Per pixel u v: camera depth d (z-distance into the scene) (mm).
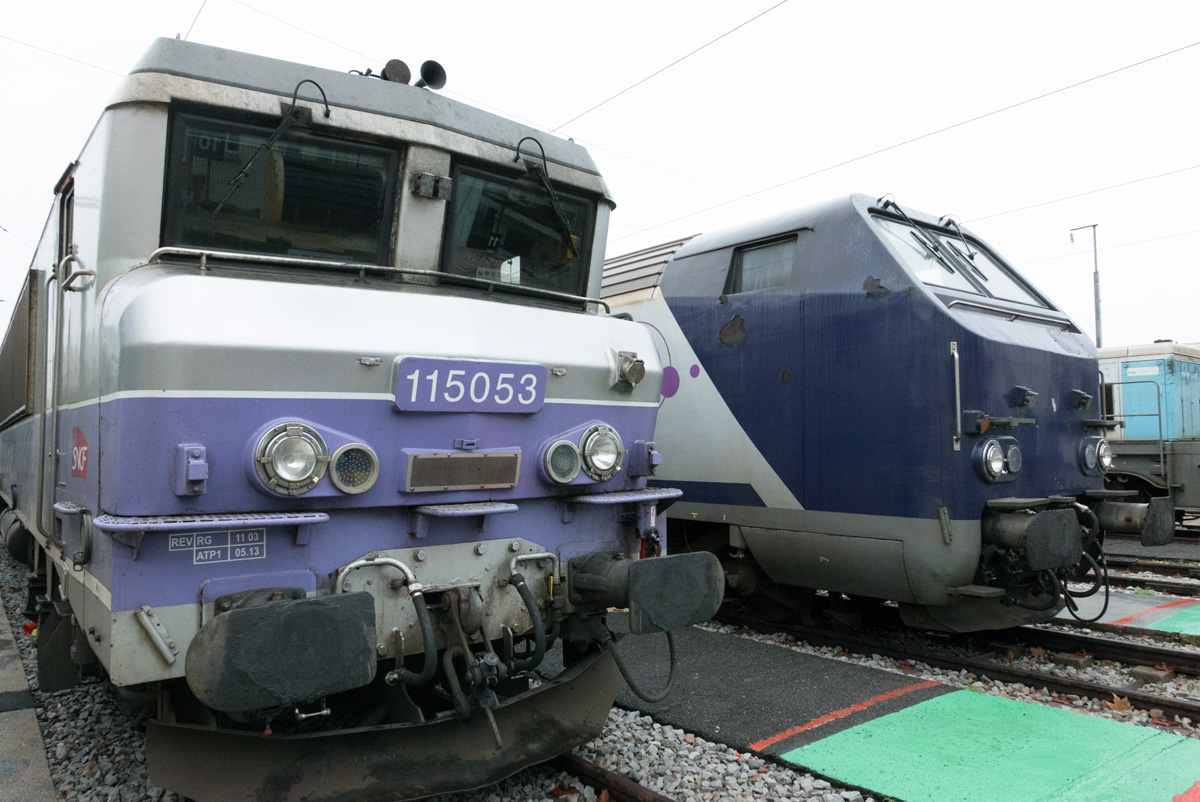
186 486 2779
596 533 4008
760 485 6438
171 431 2795
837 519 5871
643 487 4199
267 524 2875
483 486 3482
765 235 6656
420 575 3377
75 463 3668
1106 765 3949
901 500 5465
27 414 5508
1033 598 6219
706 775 3846
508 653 3600
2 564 9875
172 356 2781
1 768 3990
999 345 5590
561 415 3791
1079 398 6395
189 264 3383
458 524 3492
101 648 2945
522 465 3639
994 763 3980
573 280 4641
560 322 3887
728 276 6934
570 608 3855
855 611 6664
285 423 2967
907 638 6562
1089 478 6523
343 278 3668
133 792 3674
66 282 3750
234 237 3543
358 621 2818
